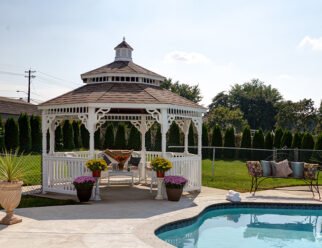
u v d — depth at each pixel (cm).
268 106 5328
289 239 616
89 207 744
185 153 1095
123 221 622
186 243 582
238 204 844
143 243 489
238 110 4084
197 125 1025
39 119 2184
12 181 598
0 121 1881
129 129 2306
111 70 1007
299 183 1166
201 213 738
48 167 938
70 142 2289
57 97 971
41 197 880
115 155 1132
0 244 477
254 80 6412
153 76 1059
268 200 862
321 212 826
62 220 624
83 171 857
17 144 1988
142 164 1197
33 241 493
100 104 836
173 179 825
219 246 568
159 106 858
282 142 1972
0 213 672
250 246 571
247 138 2122
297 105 4016
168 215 677
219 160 2042
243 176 1329
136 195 916
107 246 474
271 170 949
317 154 1736
